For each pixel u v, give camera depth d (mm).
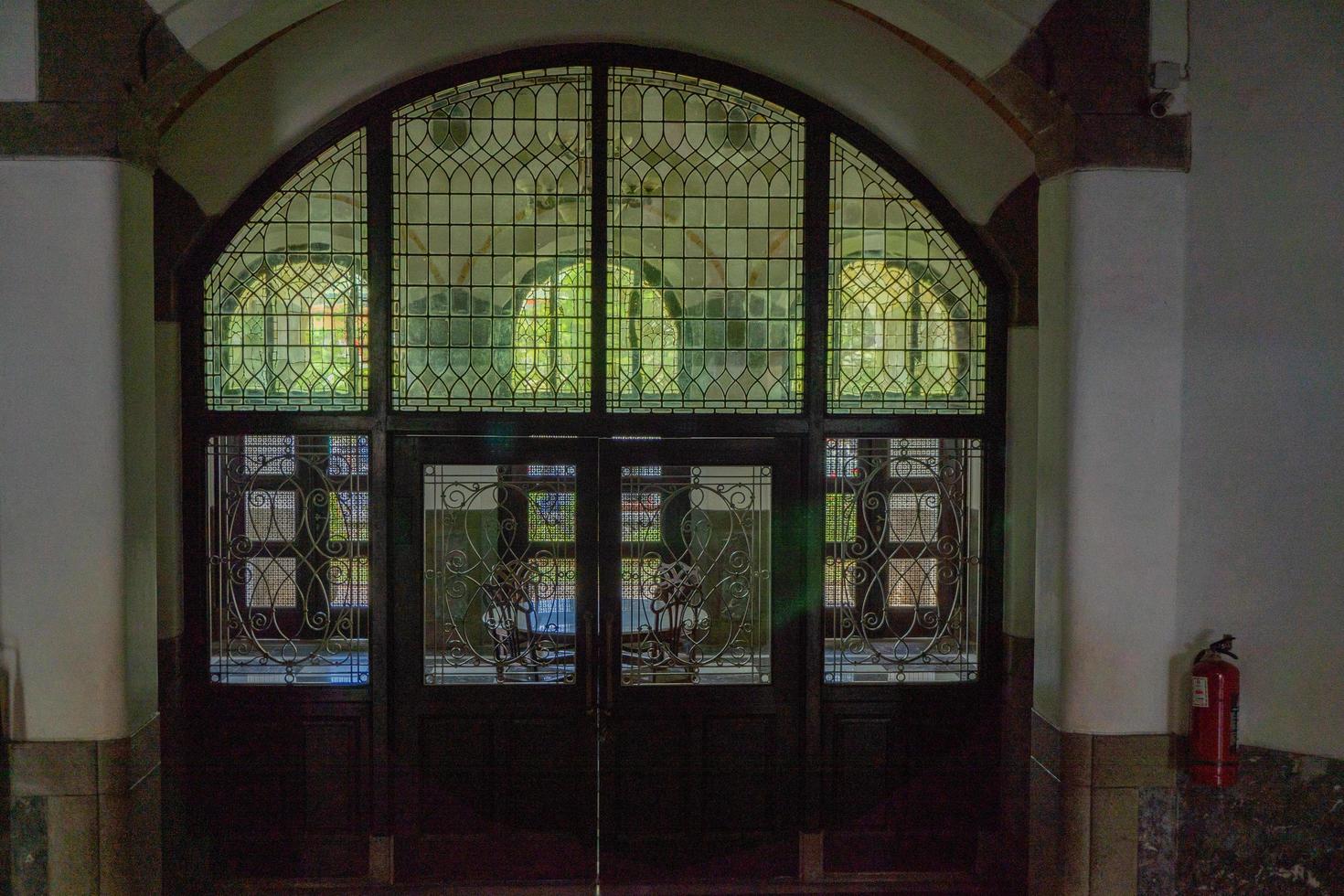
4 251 3615
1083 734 3771
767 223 4727
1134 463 3758
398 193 4645
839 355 4754
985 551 4762
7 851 3674
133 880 3719
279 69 4410
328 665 4695
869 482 4762
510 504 4711
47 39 3584
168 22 3609
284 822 4699
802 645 4766
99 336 3637
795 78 4586
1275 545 3670
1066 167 3771
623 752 4770
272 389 4625
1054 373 3859
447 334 4676
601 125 4641
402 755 4727
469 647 4730
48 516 3646
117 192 3625
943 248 4754
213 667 4668
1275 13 3625
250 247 4605
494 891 4699
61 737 3658
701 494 4742
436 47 4473
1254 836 3723
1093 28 3719
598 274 4664
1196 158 3748
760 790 4797
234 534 4645
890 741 4812
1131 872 3779
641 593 4746
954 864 4809
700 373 4734
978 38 3748
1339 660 3574
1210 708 3625
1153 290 3750
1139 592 3770
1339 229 3553
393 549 4684
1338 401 3561
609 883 4762
